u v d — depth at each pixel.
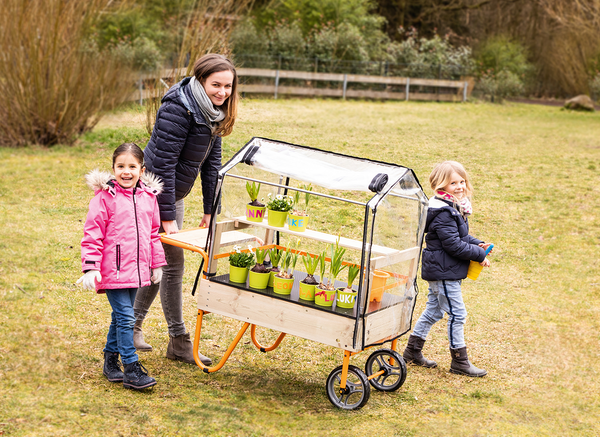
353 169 3.63
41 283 5.18
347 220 7.05
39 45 10.46
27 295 4.90
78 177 8.82
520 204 8.29
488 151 11.53
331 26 22.59
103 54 11.77
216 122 3.81
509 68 26.45
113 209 3.46
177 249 3.90
